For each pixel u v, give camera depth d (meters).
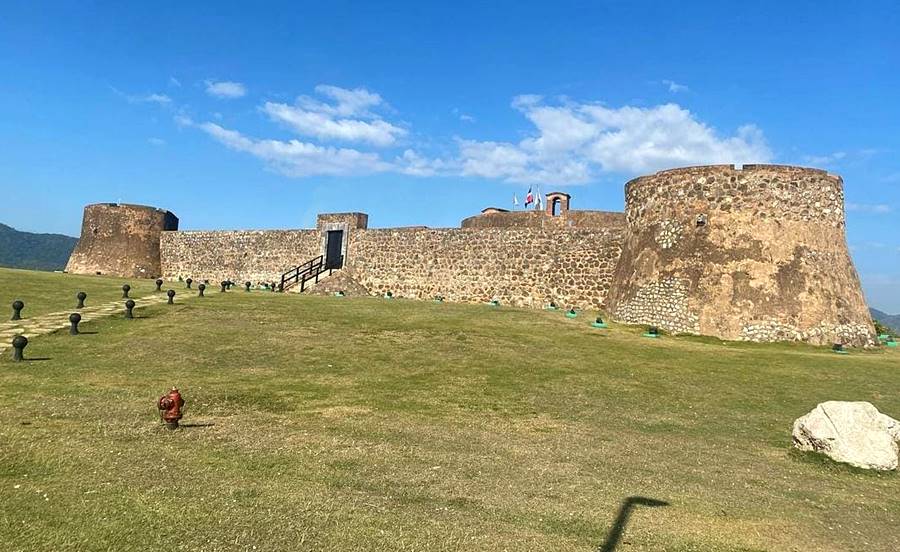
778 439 10.51
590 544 5.84
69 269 42.00
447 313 22.53
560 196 36.81
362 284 33.06
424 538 5.70
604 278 26.86
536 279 28.42
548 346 17.44
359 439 9.17
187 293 26.17
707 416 11.80
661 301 21.64
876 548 6.17
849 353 19.00
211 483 6.80
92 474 6.80
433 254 31.25
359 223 34.34
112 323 18.09
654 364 15.78
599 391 13.22
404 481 7.41
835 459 9.06
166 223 42.72
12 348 14.57
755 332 19.89
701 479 8.19
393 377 13.72
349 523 5.93
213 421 9.84
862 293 22.33
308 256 35.62
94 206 42.25
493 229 29.77
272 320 19.59
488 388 13.07
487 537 5.84
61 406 10.09
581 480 7.83
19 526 5.35
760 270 20.48
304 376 13.48
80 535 5.26
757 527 6.55
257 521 5.81
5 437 8.00
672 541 6.02
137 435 8.62
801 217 21.12
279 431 9.40
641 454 9.23
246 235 38.25
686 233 21.86
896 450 9.12
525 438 9.83
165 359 14.41
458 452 8.80
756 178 21.17
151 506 5.98
